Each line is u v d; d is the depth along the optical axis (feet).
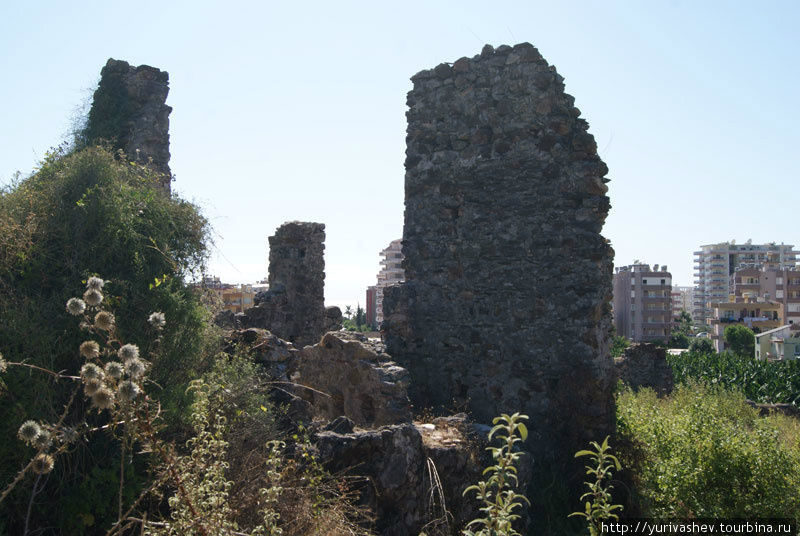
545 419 28.35
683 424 26.14
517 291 29.86
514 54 30.66
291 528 12.49
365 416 22.56
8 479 11.44
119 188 16.84
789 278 276.21
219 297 18.42
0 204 15.43
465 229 31.65
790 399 86.84
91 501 11.87
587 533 21.35
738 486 21.53
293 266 43.88
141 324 14.65
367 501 15.88
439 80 33.17
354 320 260.83
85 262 15.11
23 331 12.86
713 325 277.64
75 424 12.75
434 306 32.42
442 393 31.71
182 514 10.21
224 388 15.37
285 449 15.43
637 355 54.60
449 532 17.53
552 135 29.50
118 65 37.86
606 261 28.91
